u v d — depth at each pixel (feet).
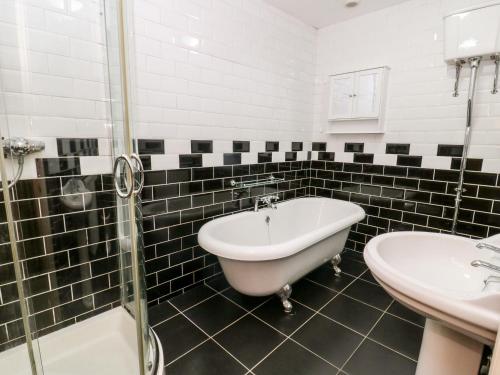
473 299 2.28
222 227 6.54
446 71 7.06
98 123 4.92
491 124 6.49
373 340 5.17
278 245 5.18
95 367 4.47
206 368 4.52
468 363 2.99
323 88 9.52
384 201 8.43
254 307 6.14
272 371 4.48
